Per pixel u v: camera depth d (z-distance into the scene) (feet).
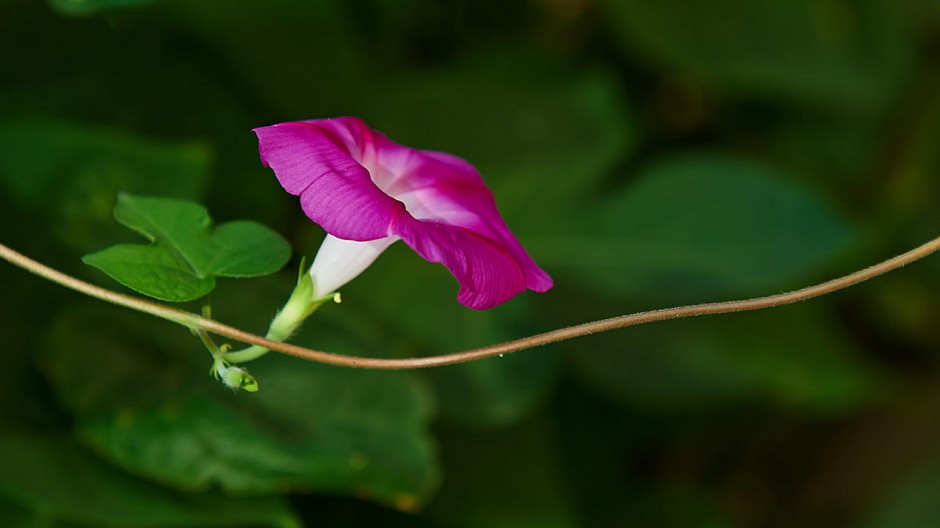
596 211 2.03
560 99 2.07
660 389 2.04
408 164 1.56
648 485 2.30
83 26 1.88
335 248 1.52
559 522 1.96
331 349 1.76
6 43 1.85
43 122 1.78
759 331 2.14
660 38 2.23
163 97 1.90
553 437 2.02
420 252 1.45
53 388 1.74
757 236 2.01
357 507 1.94
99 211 1.78
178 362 1.75
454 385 1.86
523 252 1.55
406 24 2.18
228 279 1.78
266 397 1.73
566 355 2.03
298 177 1.47
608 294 2.00
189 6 1.87
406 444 1.73
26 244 1.77
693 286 1.99
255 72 1.95
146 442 1.71
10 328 1.77
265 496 1.74
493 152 2.03
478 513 1.95
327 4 1.92
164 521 1.71
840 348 2.22
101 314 1.75
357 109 2.00
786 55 2.28
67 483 1.71
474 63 2.14
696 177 2.04
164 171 1.80
